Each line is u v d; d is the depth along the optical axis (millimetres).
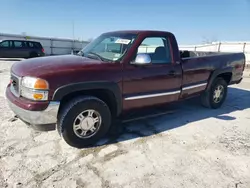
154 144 3105
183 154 2865
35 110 2443
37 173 2363
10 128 3385
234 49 16250
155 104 3537
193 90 4137
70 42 24250
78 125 2793
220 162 2709
